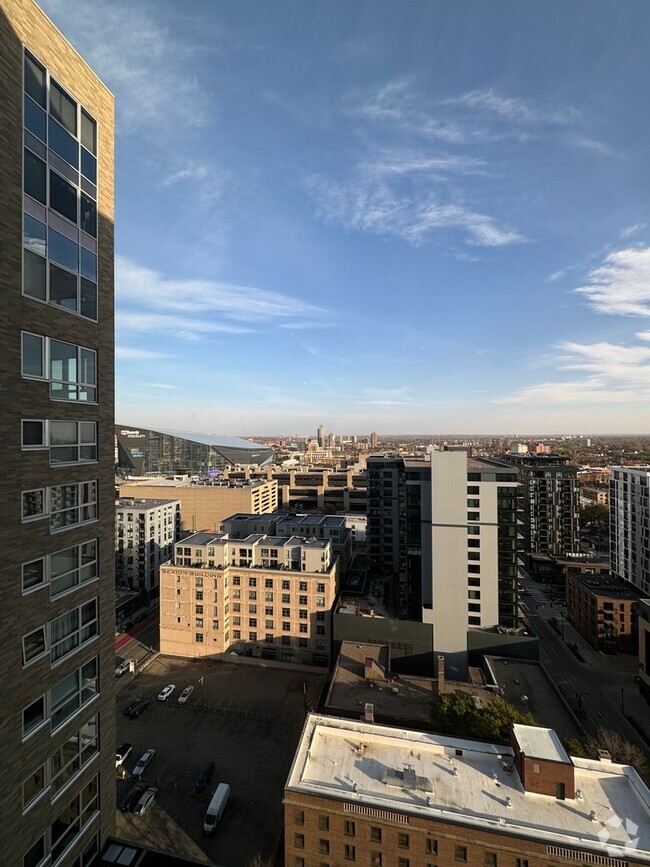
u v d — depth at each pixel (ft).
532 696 164.45
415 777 99.09
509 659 192.13
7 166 51.08
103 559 68.44
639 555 281.54
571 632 275.80
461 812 92.02
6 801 51.01
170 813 132.36
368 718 132.77
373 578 303.68
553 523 386.11
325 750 110.52
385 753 109.40
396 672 209.67
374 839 94.12
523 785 97.50
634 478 288.30
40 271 56.34
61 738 59.82
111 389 70.85
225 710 184.34
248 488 437.99
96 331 67.05
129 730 171.01
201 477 590.14
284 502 595.47
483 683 176.35
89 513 65.72
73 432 62.49
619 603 250.57
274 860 117.29
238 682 206.49
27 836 53.93
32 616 55.01
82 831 63.82
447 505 211.20
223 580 226.17
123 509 312.29
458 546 209.77
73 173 62.54
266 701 191.31
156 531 320.70
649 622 201.77
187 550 235.81
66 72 61.16
